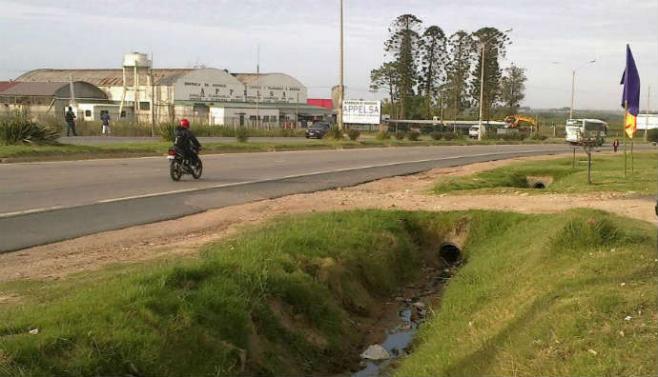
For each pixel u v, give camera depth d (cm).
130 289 568
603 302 554
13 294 629
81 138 3553
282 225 1021
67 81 7400
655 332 482
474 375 509
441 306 810
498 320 629
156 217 1162
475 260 995
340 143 4094
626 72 1878
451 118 10175
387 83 9800
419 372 570
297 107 8688
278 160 2658
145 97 7369
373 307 852
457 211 1238
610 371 433
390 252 1009
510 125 8856
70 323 492
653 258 721
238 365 550
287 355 627
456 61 9812
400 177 2112
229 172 2052
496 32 9644
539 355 491
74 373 443
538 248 850
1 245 895
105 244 921
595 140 3709
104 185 1578
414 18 9375
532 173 2320
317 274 789
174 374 494
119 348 476
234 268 676
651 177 1969
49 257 829
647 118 8038
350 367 672
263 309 636
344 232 983
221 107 7262
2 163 2056
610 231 802
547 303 599
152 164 2192
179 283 609
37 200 1301
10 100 6719
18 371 423
